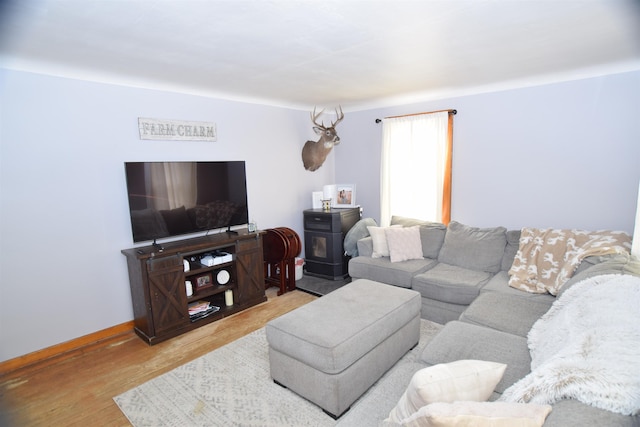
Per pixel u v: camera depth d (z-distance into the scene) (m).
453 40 2.24
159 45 2.21
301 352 1.96
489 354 1.75
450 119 3.91
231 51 2.36
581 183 3.20
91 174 2.88
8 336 2.54
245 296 3.55
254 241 3.60
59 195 2.72
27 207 2.58
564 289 2.24
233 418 1.97
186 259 3.38
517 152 3.53
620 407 0.86
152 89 3.21
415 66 2.84
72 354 2.74
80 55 2.37
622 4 1.76
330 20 1.88
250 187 4.12
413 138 4.18
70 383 2.36
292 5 1.69
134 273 2.91
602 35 2.21
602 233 2.70
